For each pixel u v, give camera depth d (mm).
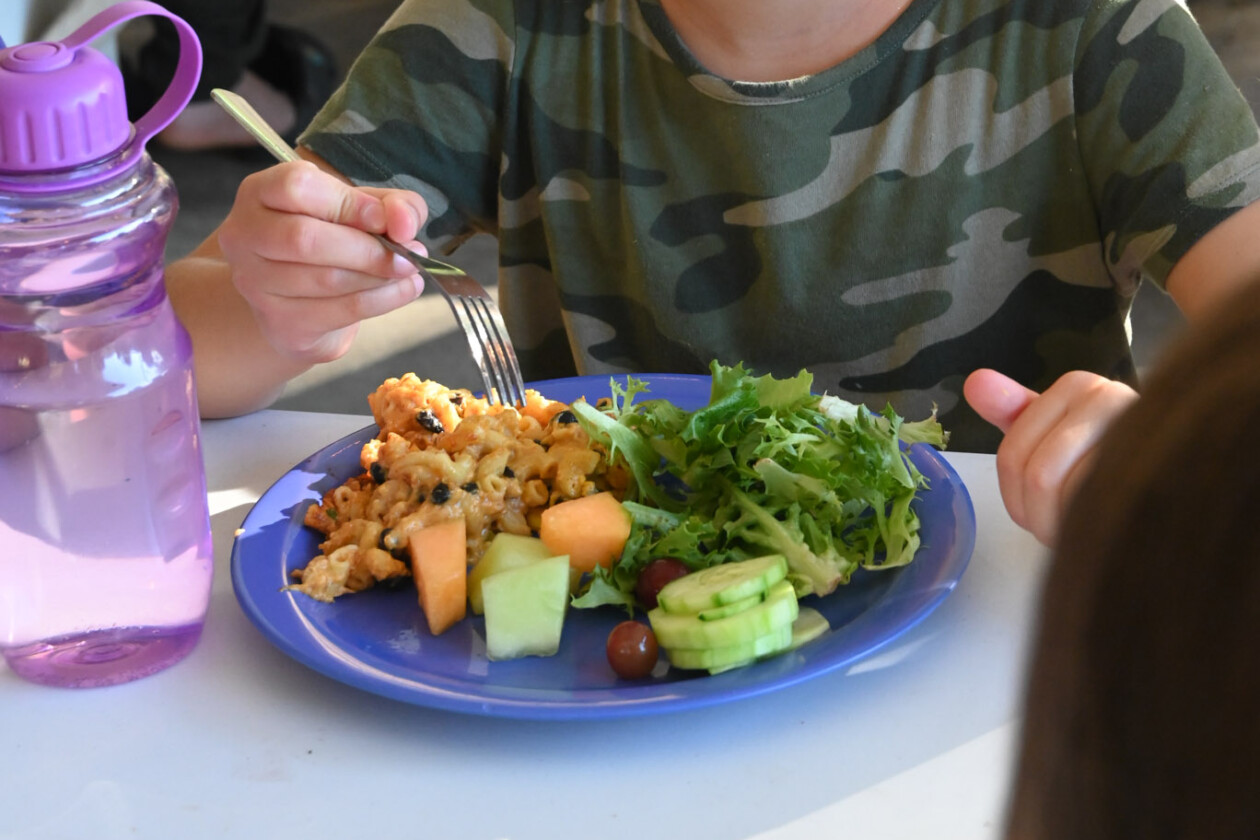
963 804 678
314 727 770
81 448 760
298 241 1024
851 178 1410
